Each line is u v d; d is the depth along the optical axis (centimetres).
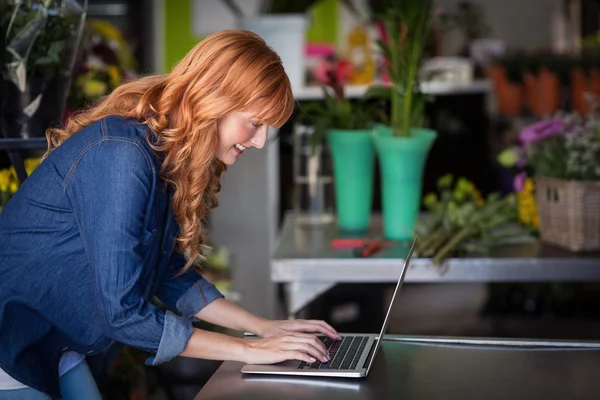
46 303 208
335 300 484
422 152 340
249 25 471
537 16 992
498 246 334
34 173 209
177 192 206
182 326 200
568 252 320
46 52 268
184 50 853
